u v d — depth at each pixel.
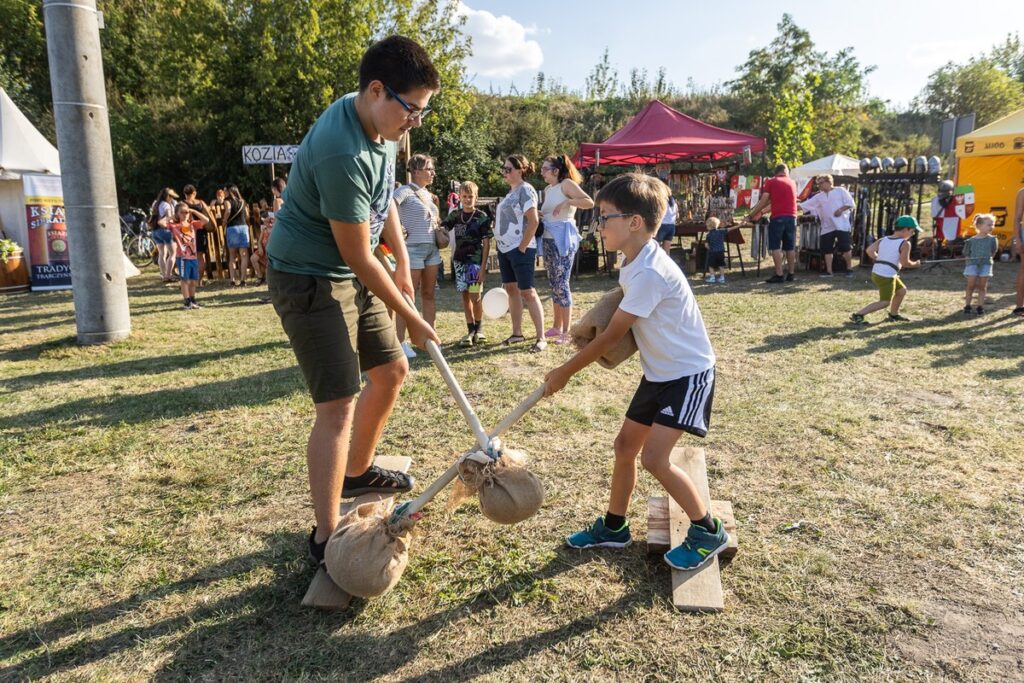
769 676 2.12
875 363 5.82
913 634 2.32
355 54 22.56
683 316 2.55
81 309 7.08
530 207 6.20
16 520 3.24
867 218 13.30
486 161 27.48
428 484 3.54
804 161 27.42
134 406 4.89
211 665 2.21
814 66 34.22
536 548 2.90
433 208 6.43
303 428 4.42
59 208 11.99
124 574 2.75
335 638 2.34
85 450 4.07
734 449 3.97
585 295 10.24
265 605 2.52
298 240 2.48
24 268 12.00
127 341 7.22
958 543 2.90
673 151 13.59
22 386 5.48
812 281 11.18
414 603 2.53
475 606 2.50
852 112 35.44
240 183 24.33
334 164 2.29
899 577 2.66
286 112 23.23
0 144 11.79
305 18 22.25
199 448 4.09
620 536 2.88
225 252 13.38
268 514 3.25
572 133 32.59
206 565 2.80
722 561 2.78
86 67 6.67
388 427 4.41
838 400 4.83
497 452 2.43
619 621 2.41
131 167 24.72
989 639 2.29
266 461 3.89
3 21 27.95
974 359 5.89
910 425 4.31
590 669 2.16
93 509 3.34
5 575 2.75
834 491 3.41
